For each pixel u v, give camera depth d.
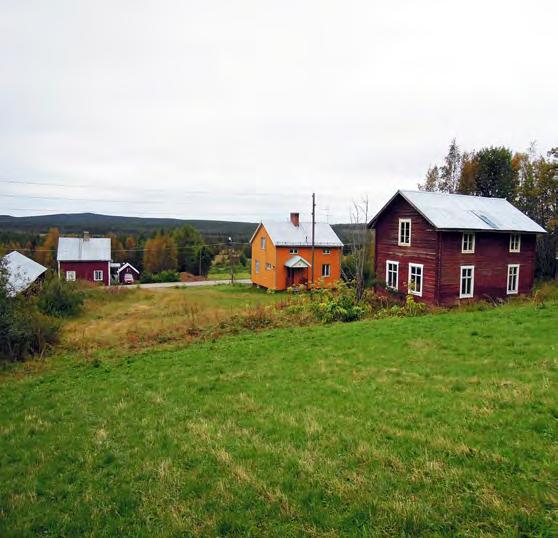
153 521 4.92
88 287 40.03
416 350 11.48
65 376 12.74
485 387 8.01
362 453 5.88
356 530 4.33
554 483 4.64
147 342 17.08
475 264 25.97
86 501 5.46
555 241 37.91
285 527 4.52
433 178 55.28
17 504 5.52
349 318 19.45
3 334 15.45
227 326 18.62
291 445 6.43
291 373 10.67
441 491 4.77
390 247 29.05
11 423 8.83
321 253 45.38
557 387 7.50
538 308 15.68
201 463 6.19
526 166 45.81
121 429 7.99
